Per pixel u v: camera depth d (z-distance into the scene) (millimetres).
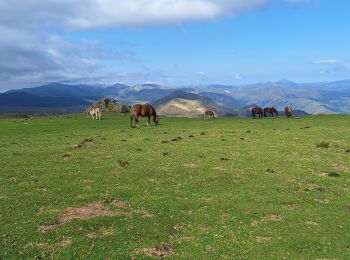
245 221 21594
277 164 34688
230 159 36219
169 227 20406
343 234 20297
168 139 47906
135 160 34938
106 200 23938
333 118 80000
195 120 83562
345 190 27984
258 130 58156
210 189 27000
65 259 16641
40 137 51031
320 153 40000
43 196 24109
